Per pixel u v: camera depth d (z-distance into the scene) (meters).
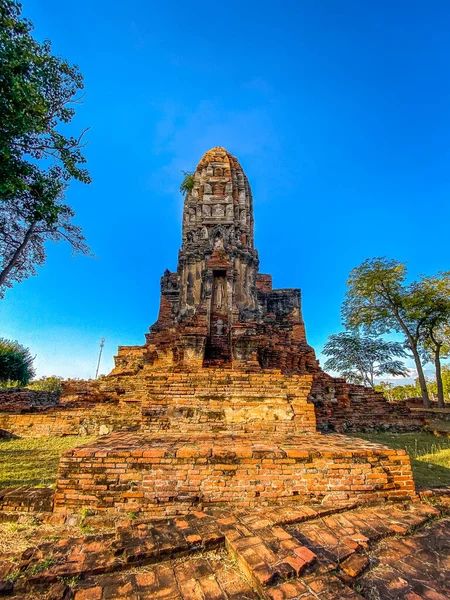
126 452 5.27
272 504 5.14
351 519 4.78
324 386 14.01
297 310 22.44
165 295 21.47
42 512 4.95
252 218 22.25
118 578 3.53
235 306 15.97
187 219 21.47
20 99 8.01
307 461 5.40
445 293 25.62
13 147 9.62
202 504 5.06
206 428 7.96
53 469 7.20
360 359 36.44
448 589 3.41
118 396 13.75
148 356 15.59
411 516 4.88
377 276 27.80
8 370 36.72
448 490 5.74
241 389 8.36
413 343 27.61
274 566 3.52
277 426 7.96
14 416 12.02
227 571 3.67
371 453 5.55
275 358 14.10
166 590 3.36
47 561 3.71
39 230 13.49
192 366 12.60
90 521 4.75
